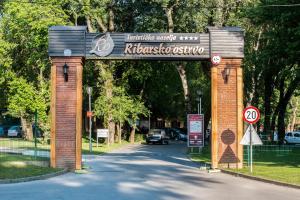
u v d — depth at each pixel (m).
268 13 34.28
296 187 18.69
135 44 26.75
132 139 68.81
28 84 53.72
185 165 30.09
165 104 80.62
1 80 55.16
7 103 58.44
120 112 58.88
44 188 18.28
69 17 54.94
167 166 29.08
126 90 64.88
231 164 27.06
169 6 49.72
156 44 26.84
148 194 16.52
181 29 52.03
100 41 26.67
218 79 27.22
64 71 26.34
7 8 54.00
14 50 55.34
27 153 34.50
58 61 26.59
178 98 81.25
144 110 67.25
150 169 26.88
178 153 44.69
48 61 51.75
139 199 15.32
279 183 19.83
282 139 56.72
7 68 55.06
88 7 53.12
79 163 26.25
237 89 27.27
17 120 85.00
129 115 66.69
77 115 26.44
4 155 30.69
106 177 22.50
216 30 27.09
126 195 16.27
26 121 59.62
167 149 52.47
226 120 27.25
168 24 50.75
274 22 34.56
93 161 32.91
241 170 25.16
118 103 58.78
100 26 56.78
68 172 25.19
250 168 24.38
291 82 55.66
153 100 75.31
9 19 54.53
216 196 16.19
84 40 26.61
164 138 68.50
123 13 58.25
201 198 15.64
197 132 29.83
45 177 22.05
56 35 26.58
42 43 51.28
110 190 17.62
